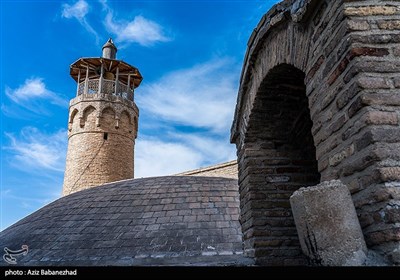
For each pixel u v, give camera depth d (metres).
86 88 25.17
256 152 4.94
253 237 4.53
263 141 5.01
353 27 2.39
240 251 9.09
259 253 4.41
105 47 27.48
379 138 2.09
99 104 24.42
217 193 12.53
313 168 4.96
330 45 2.67
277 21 3.64
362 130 2.20
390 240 1.89
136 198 12.35
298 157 4.98
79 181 22.41
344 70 2.44
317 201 2.11
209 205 11.57
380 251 1.98
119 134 24.50
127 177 23.98
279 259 4.38
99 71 27.09
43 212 13.24
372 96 2.19
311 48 3.05
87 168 22.70
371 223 2.07
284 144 5.02
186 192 12.57
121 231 10.32
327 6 2.77
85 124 24.03
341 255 1.99
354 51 2.32
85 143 23.38
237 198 12.24
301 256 4.40
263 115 4.84
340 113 2.49
